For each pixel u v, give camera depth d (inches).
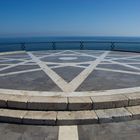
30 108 181.9
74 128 162.6
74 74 300.2
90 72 315.0
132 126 165.3
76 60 448.5
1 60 456.8
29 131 158.6
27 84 244.4
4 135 152.6
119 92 211.0
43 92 211.2
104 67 359.3
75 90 218.8
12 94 203.5
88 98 189.6
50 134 154.1
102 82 253.3
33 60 452.1
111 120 171.0
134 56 526.0
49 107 181.2
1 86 235.6
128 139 146.5
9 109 183.8
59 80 263.7
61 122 167.0
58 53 616.7
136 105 191.6
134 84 244.4
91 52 644.1
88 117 169.2
